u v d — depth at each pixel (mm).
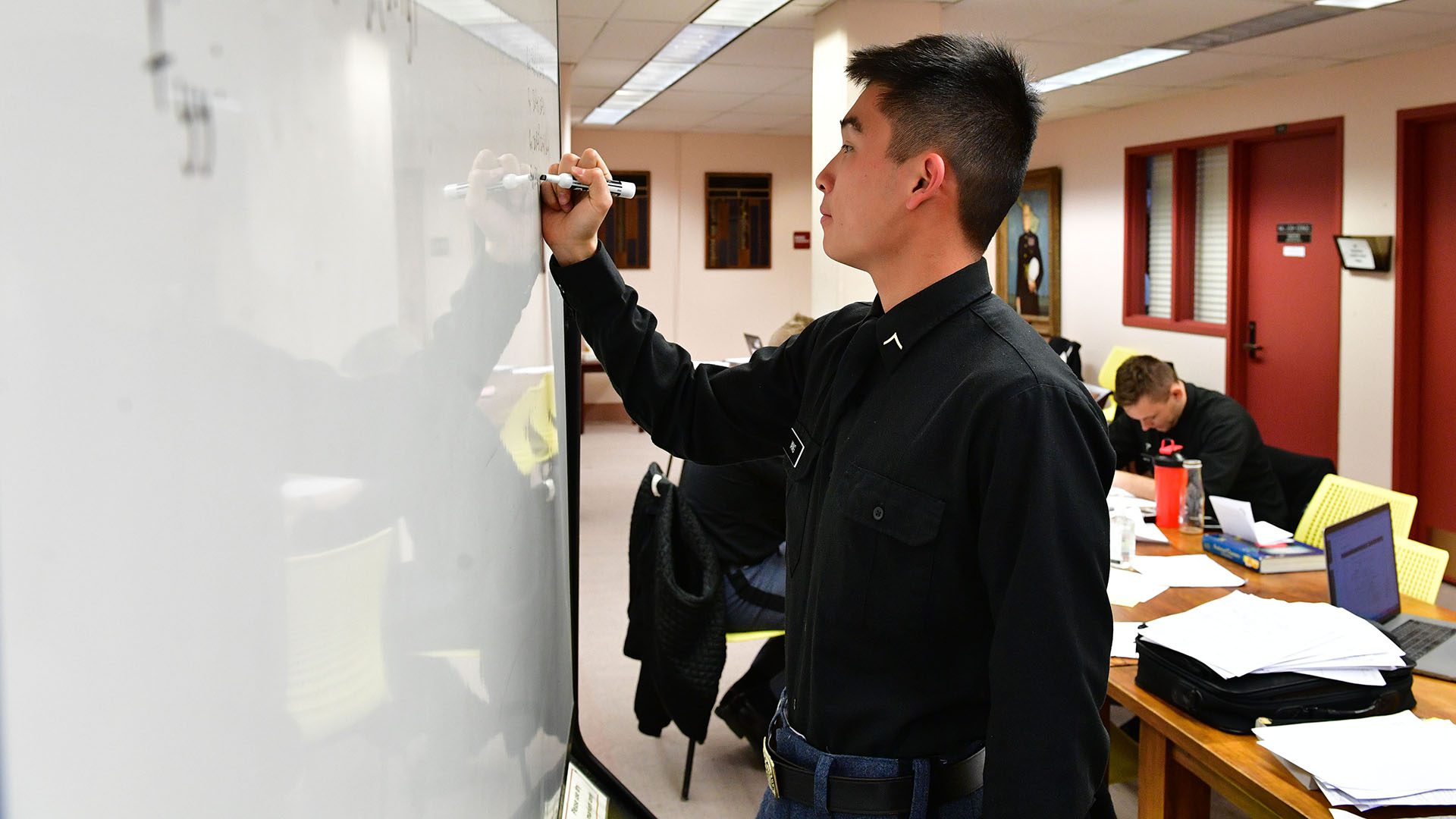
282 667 282
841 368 1145
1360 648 1695
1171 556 2650
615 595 4535
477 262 552
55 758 185
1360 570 2127
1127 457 4594
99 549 199
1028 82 1120
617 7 4410
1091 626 994
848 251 1137
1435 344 5230
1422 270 5266
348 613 334
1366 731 1550
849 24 4320
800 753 1119
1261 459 3635
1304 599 2311
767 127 9133
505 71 667
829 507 1110
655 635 2695
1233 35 4723
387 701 373
